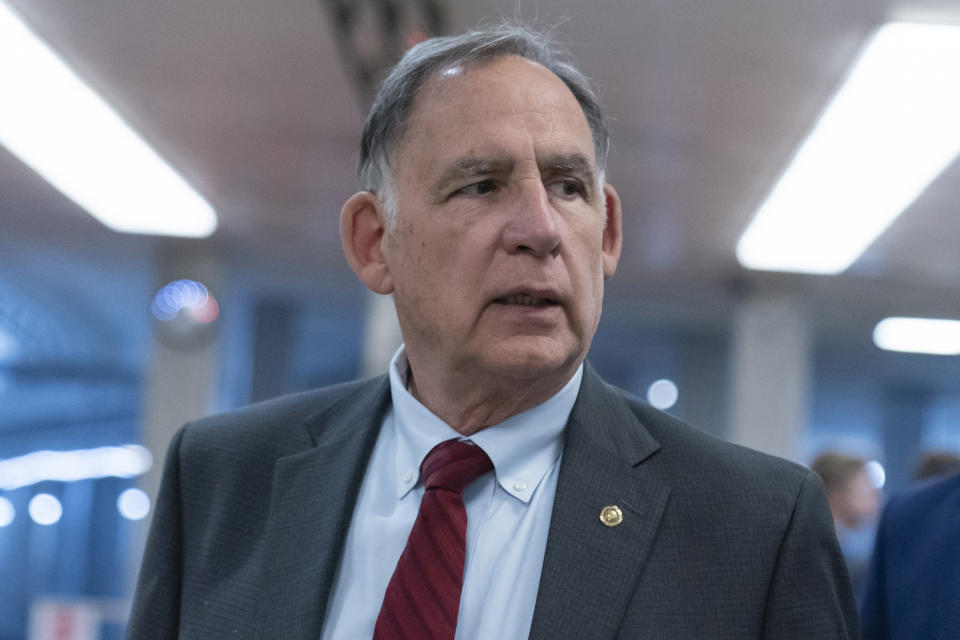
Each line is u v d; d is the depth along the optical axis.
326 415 1.74
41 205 8.33
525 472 1.50
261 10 4.66
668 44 4.77
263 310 12.20
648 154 6.39
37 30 5.02
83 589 18.27
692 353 13.12
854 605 1.50
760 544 1.43
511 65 1.48
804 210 7.41
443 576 1.41
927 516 2.02
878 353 13.75
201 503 1.69
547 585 1.39
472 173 1.42
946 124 5.56
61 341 13.62
